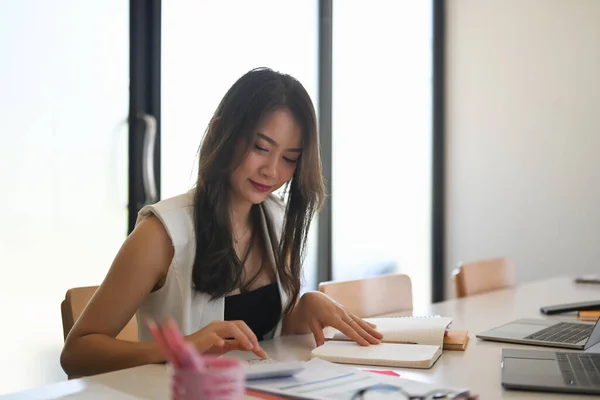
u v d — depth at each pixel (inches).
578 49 153.9
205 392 28.5
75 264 102.0
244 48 124.8
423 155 172.7
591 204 152.4
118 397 39.8
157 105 109.7
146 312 59.8
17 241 95.3
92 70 103.2
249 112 56.1
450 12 173.5
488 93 167.3
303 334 64.1
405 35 166.4
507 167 164.6
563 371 45.9
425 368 48.9
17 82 94.7
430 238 175.0
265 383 41.1
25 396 39.9
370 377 42.5
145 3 108.6
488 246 167.6
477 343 58.8
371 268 157.1
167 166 112.1
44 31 97.4
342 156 147.8
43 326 98.2
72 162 101.2
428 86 174.1
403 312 80.1
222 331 48.5
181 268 57.4
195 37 115.9
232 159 57.1
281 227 65.2
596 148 151.7
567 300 89.2
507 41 164.1
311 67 140.2
